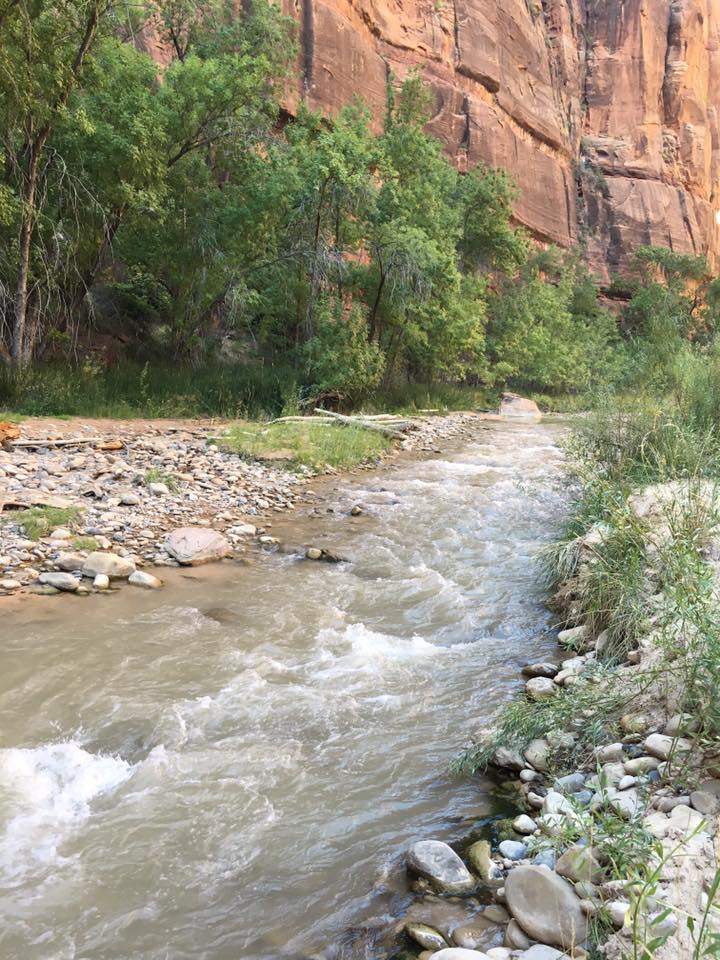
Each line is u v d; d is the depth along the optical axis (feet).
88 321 58.54
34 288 48.98
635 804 9.30
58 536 22.97
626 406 26.73
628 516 16.43
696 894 7.34
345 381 54.65
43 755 11.94
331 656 16.21
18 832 9.98
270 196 55.98
